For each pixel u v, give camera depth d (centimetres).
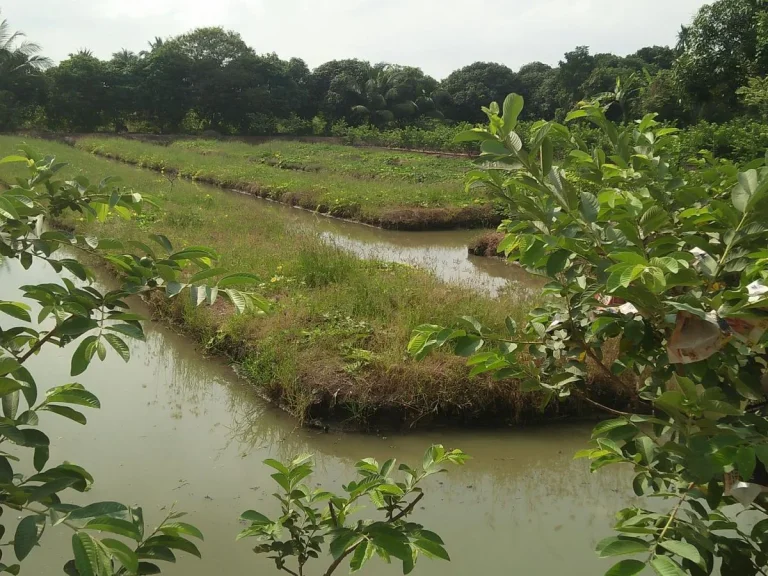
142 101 4541
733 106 1994
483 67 5781
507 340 244
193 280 215
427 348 221
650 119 283
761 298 170
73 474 195
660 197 257
